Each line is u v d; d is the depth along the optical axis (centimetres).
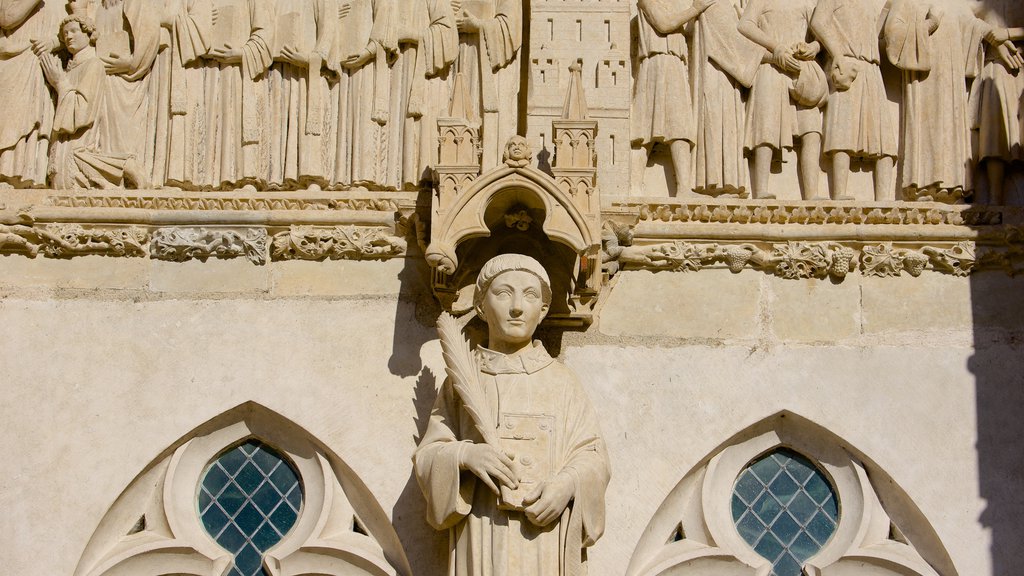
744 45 981
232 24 981
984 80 984
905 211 948
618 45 964
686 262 939
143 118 977
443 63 974
